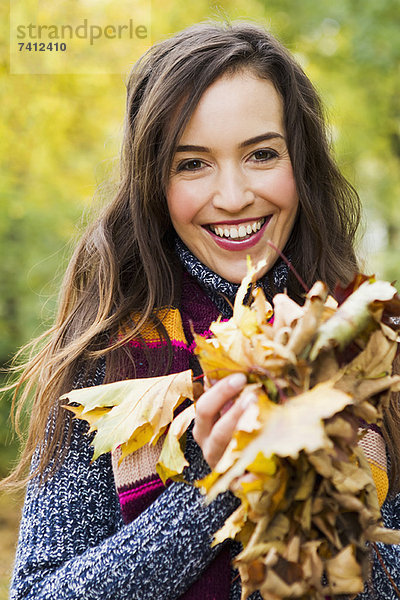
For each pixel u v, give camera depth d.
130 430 1.12
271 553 0.85
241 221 1.32
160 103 1.33
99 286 1.44
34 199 5.63
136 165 1.41
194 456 1.25
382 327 0.89
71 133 5.94
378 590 1.19
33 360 1.50
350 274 1.53
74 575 1.16
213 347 0.93
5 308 5.56
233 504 1.14
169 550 1.13
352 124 7.30
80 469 1.29
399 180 8.02
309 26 7.31
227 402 0.95
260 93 1.31
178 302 1.42
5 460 5.20
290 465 0.87
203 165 1.31
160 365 1.34
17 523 4.75
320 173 1.50
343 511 0.88
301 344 0.88
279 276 1.41
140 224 1.43
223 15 1.81
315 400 0.82
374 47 7.16
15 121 5.69
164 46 1.43
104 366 1.38
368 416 0.88
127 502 1.25
